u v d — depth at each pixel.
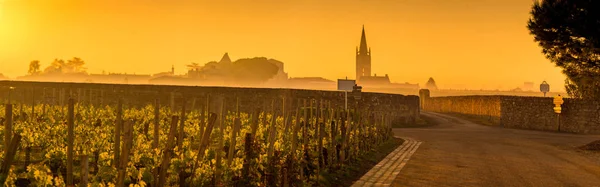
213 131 23.44
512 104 54.47
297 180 14.24
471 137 37.66
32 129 22.41
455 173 18.00
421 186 15.21
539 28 27.16
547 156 24.52
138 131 24.84
